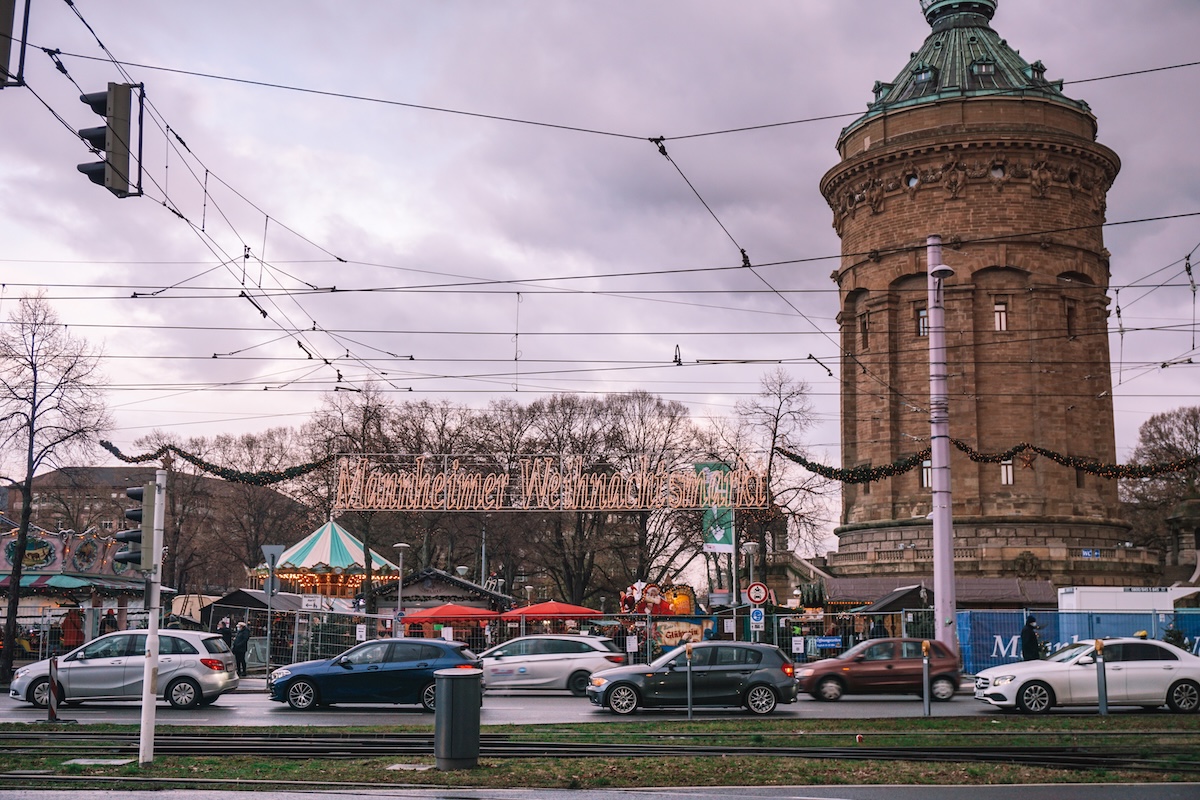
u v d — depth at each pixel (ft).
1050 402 181.47
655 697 86.17
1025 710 83.82
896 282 189.78
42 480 282.36
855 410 197.77
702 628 135.95
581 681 106.73
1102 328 187.32
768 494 143.02
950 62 197.57
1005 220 184.03
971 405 182.39
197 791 47.52
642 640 134.82
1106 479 186.50
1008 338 183.42
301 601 165.89
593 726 74.64
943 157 186.09
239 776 51.01
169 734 67.92
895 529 184.14
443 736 53.31
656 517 229.25
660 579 233.55
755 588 133.18
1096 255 189.16
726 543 145.69
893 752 59.52
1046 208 184.96
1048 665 84.99
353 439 234.58
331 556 192.03
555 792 47.60
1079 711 86.02
